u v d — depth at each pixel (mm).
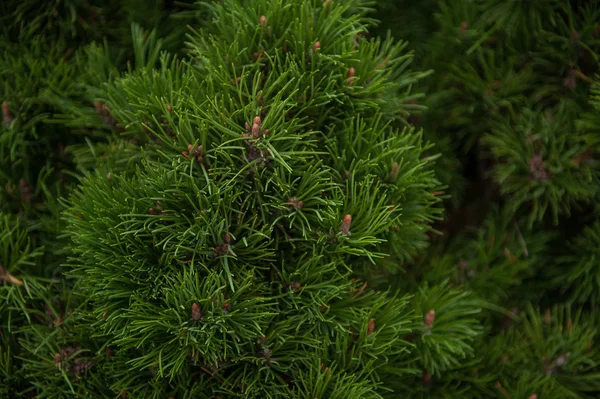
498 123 825
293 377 756
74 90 804
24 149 799
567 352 809
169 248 725
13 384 786
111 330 741
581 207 835
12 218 794
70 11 823
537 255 844
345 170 750
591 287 814
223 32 764
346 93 757
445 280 797
